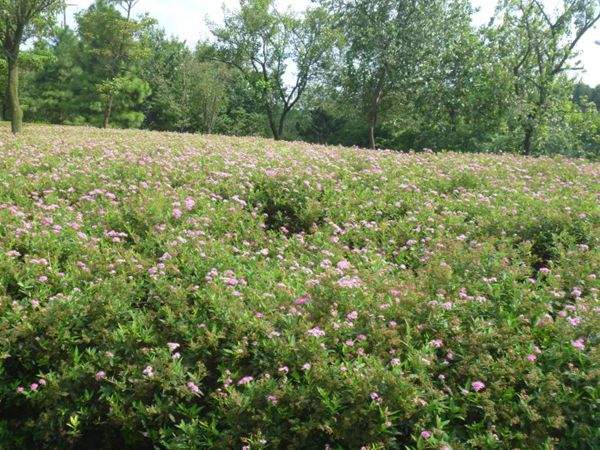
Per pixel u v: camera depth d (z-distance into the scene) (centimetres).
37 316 497
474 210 874
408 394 418
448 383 458
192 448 414
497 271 635
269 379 443
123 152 1274
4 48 2811
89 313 513
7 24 2822
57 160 1112
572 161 1447
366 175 1061
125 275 585
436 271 606
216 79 6206
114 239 672
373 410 412
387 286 576
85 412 456
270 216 901
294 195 923
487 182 1046
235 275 596
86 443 469
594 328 497
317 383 433
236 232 773
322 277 575
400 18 3856
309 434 422
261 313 511
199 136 2306
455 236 764
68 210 779
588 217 810
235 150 1402
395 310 525
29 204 809
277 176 969
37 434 462
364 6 3884
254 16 4797
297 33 4838
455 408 425
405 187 975
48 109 5684
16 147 1336
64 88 5634
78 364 472
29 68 3762
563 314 532
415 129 4388
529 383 441
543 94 3516
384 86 4066
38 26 3334
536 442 409
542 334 509
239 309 521
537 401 429
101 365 473
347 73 4212
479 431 421
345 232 797
